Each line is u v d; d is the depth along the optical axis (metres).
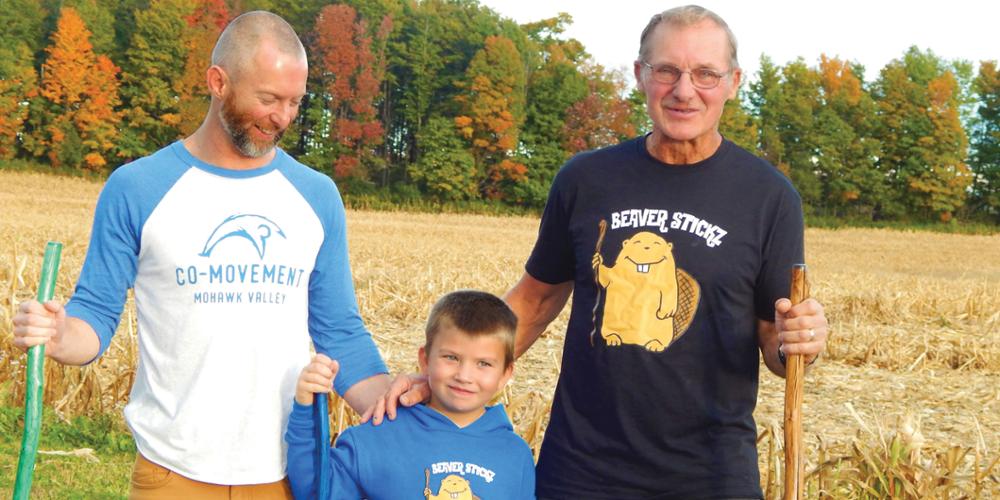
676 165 2.94
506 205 82.62
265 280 2.86
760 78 94.38
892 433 6.18
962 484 5.84
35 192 61.97
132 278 2.91
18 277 9.36
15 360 7.82
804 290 2.70
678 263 2.87
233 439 2.83
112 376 8.16
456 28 89.88
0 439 6.64
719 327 2.87
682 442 2.87
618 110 84.62
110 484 5.96
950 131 87.00
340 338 3.14
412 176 79.44
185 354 2.82
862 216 87.75
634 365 2.85
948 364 12.12
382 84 88.44
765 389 9.80
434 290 16.16
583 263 2.99
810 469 6.21
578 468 2.94
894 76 89.12
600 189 3.00
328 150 79.62
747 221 2.88
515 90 83.94
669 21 2.88
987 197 89.88
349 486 2.90
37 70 77.50
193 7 78.75
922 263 51.72
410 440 2.92
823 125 89.56
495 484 2.92
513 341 2.97
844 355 12.09
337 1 88.38
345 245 3.13
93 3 79.38
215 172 2.88
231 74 2.75
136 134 77.62
